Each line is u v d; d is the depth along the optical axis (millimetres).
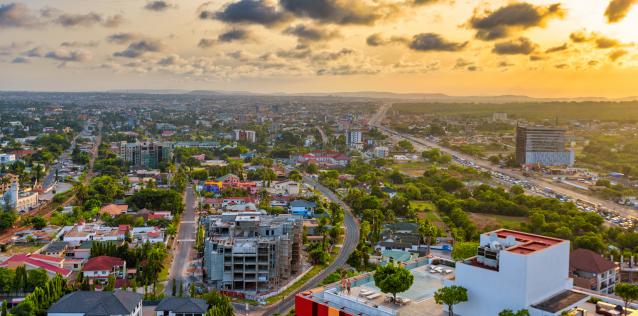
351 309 197000
